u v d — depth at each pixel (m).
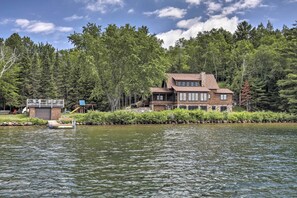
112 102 71.50
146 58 70.69
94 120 58.41
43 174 15.73
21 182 14.23
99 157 20.55
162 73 71.00
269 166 17.81
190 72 110.19
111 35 67.44
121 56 67.88
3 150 23.61
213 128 48.47
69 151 23.11
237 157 20.73
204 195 12.46
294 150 23.88
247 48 103.56
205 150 23.83
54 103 62.50
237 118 65.62
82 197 12.15
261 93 84.00
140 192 12.80
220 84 105.88
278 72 83.62
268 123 63.56
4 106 76.56
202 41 120.69
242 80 91.50
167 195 12.44
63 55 125.81
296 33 79.75
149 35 71.12
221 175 15.66
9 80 70.12
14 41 131.88
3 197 12.12
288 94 71.75
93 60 64.56
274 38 112.12
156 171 16.50
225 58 109.56
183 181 14.53
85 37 65.88
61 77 80.50
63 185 13.76
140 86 70.75
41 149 24.16
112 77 69.75
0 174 15.69
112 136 34.88
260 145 26.84
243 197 12.20
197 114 63.69
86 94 78.94
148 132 40.53
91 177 15.16
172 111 63.28
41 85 74.88
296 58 71.12
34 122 56.28
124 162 18.86
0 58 72.81
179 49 122.25
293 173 16.08
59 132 40.53
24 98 74.06
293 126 53.66
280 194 12.56
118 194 12.52
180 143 28.17
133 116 60.28
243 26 138.25
